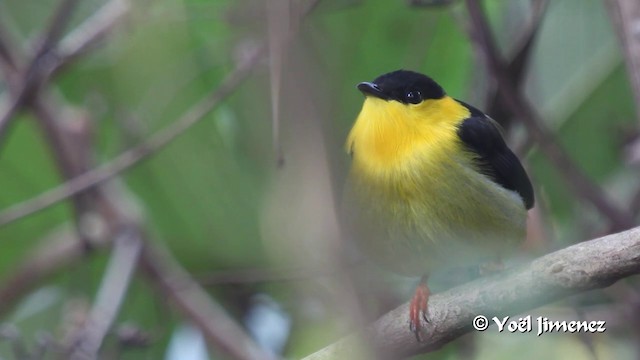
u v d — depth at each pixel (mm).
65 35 12336
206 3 10703
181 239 12406
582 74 12891
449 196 9008
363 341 5105
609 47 12852
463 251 9195
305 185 4957
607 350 10695
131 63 7465
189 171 11750
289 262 5027
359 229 9234
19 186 13070
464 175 9031
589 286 7105
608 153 13031
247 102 7020
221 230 12016
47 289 12797
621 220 10445
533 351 10344
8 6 12320
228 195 11734
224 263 12320
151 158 11883
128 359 12320
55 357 10156
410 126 9156
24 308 12633
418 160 9031
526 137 10922
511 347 10398
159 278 11586
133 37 8484
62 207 13125
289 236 4984
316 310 7945
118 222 11703
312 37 5836
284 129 5168
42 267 12281
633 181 12586
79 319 10320
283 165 5160
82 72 12211
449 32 11977
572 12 12906
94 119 11836
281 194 5074
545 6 10078
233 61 10469
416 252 9211
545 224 11039
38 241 13312
